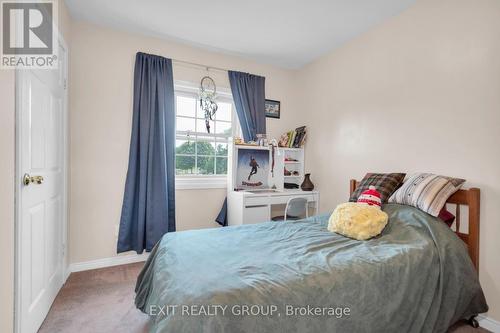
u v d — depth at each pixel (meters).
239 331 0.91
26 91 1.45
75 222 2.49
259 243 1.61
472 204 1.73
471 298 1.58
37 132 1.62
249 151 3.32
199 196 3.10
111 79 2.62
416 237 1.63
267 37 2.78
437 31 2.02
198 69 3.05
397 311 1.26
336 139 3.00
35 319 1.59
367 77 2.62
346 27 2.56
